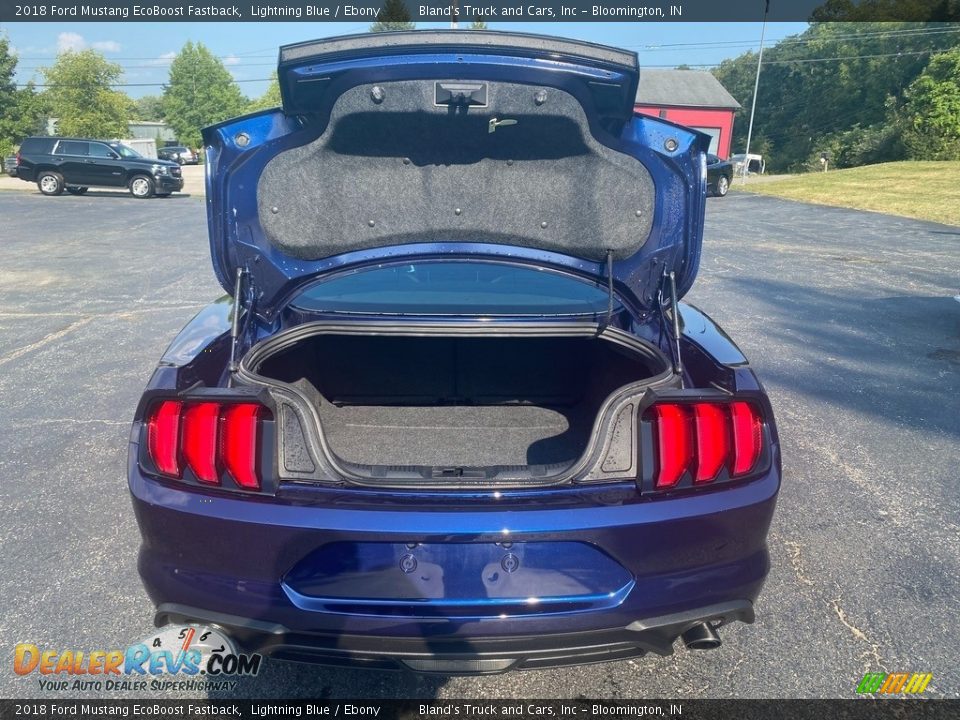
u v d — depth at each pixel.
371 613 1.68
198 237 12.37
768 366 5.17
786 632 2.35
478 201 2.30
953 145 32.44
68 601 2.46
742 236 13.02
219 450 1.69
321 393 2.74
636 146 2.11
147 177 20.70
